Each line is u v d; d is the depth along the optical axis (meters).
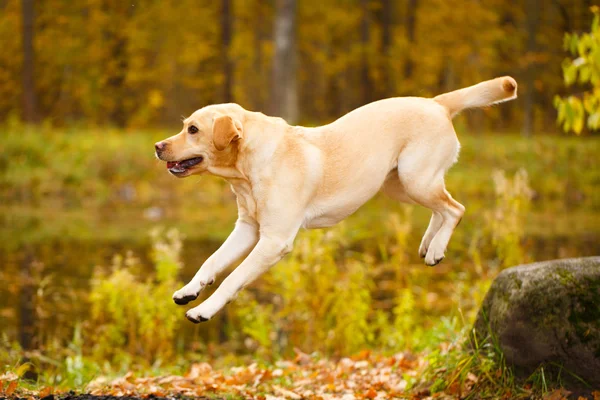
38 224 20.00
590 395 5.91
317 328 9.45
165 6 38.09
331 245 9.90
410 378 7.03
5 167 25.61
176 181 26.06
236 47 38.59
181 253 15.33
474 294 9.48
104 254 15.34
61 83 37.94
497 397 6.22
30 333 9.83
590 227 19.06
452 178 25.44
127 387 6.79
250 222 6.07
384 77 38.47
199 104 42.75
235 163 5.80
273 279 10.77
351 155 5.95
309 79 46.00
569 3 39.41
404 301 9.55
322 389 7.09
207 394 6.57
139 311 9.25
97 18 37.12
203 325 10.95
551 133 37.28
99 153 26.62
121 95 38.12
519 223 10.05
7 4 37.56
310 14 39.00
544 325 6.08
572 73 8.00
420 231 18.66
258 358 9.18
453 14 37.78
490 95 6.25
